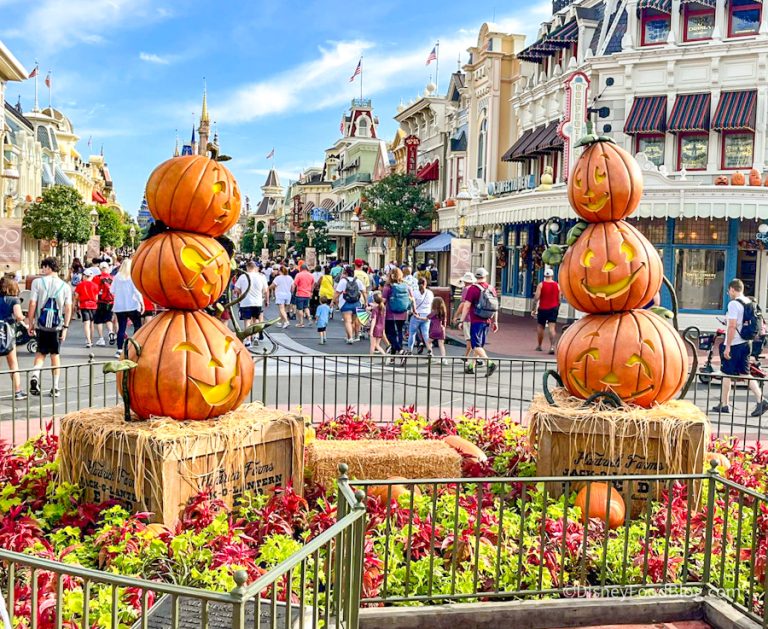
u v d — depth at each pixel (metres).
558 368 6.48
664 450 5.71
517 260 31.58
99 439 5.16
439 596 4.21
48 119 68.06
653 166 22.95
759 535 5.19
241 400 5.64
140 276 5.46
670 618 4.36
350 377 13.59
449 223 38.50
